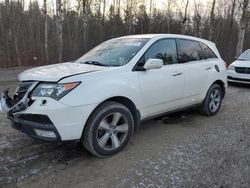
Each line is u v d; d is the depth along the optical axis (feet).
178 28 127.44
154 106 15.37
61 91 11.68
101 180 11.38
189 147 14.60
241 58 35.47
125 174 11.84
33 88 12.11
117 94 13.15
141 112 14.69
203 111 19.81
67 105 11.61
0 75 45.65
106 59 15.08
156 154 13.70
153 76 14.94
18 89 12.96
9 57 76.59
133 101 14.02
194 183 11.25
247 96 27.55
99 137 12.97
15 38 80.94
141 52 14.82
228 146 14.80
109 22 121.08
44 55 86.33
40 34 103.86
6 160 12.86
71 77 12.04
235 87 33.01
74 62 15.83
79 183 11.15
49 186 10.93
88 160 13.01
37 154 13.53
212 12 87.25
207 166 12.59
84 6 91.71
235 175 11.88
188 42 18.16
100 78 12.80
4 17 94.38
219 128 17.61
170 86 15.98
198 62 18.49
